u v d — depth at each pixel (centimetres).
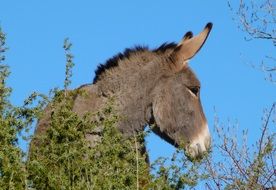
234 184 1928
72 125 1605
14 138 1520
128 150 1600
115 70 2275
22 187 1439
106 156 1549
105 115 1772
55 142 1567
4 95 1578
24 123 1548
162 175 1543
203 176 1555
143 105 2277
